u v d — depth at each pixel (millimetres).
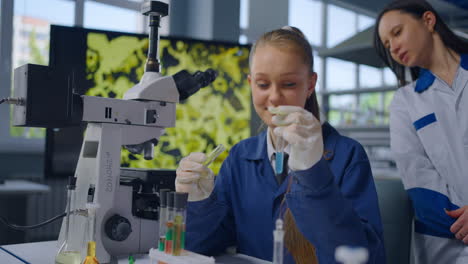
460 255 1451
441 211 1479
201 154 988
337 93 5090
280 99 935
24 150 3816
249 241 1174
